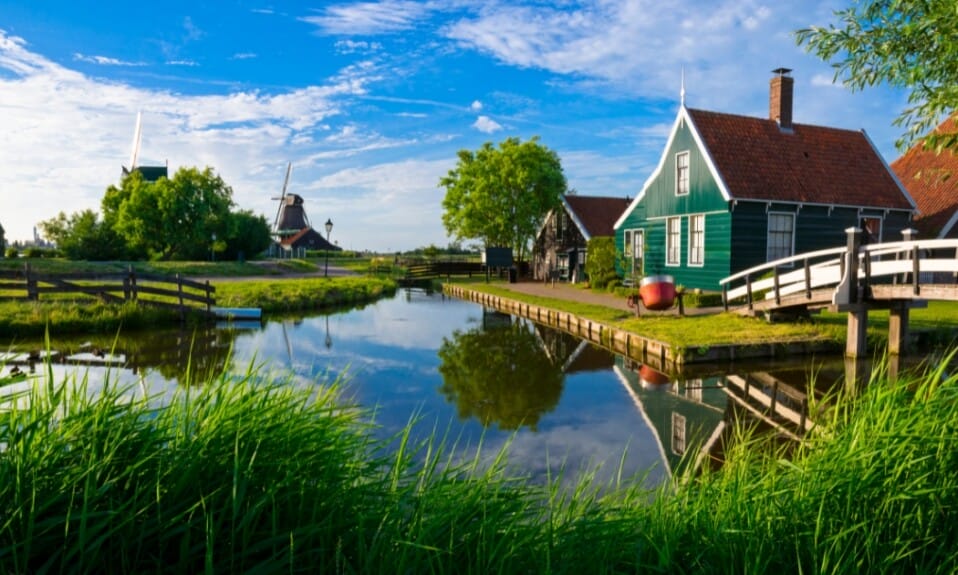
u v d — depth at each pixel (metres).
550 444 6.58
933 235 21.41
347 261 74.81
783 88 21.69
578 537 2.63
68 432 2.19
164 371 10.20
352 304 26.14
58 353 12.38
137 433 2.32
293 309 23.39
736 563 2.61
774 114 21.97
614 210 34.75
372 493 2.54
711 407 8.29
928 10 6.43
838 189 20.53
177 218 51.72
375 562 2.21
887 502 2.85
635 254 24.83
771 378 10.26
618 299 22.27
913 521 2.83
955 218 21.20
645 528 2.80
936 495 2.84
